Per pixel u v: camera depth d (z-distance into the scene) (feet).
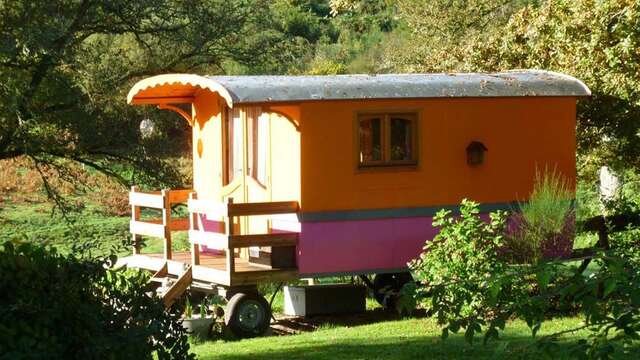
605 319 14.16
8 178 90.94
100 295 20.38
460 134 45.06
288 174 42.65
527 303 14.82
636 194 65.77
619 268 14.01
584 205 64.13
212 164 48.93
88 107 76.43
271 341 36.50
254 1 85.05
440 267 37.91
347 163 42.55
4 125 72.23
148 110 81.15
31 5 70.23
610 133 57.62
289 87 41.50
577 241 57.82
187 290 44.70
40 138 73.56
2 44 67.36
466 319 15.34
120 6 74.69
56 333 19.02
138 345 19.81
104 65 78.02
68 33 72.33
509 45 60.23
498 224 39.22
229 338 40.86
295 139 41.98
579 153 59.88
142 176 81.10
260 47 86.12
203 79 42.37
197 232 42.68
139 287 20.88
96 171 87.66
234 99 39.70
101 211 98.27
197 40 80.48
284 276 41.60
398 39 138.41
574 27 54.49
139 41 79.10
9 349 18.26
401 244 43.80
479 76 47.70
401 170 43.78
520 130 46.42
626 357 13.69
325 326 42.91
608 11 52.39
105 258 20.51
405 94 43.42
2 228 89.15
